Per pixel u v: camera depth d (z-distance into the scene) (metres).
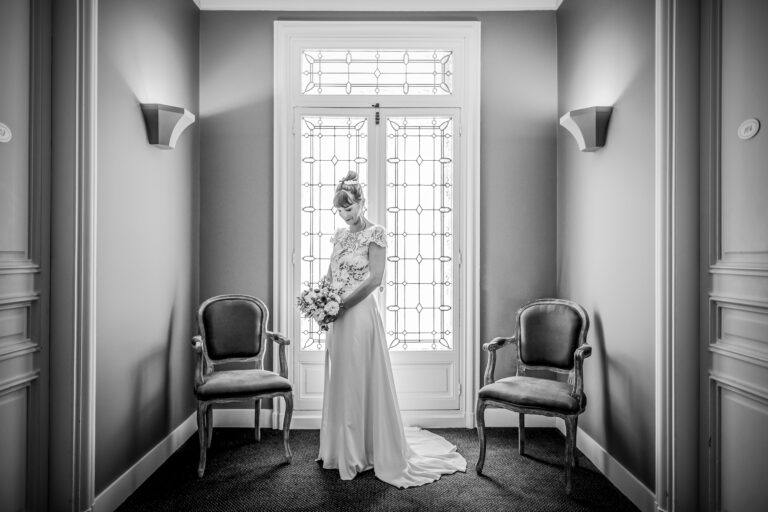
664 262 2.43
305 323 4.02
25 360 2.23
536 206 4.02
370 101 4.00
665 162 2.42
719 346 2.24
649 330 2.63
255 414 3.64
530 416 3.99
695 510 2.38
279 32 3.96
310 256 4.03
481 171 4.02
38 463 2.32
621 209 2.94
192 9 3.85
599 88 3.23
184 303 3.68
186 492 2.85
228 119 3.99
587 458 3.38
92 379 2.43
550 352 3.31
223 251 3.97
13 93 2.15
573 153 3.68
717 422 2.28
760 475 2.02
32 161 2.27
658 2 2.43
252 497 2.79
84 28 2.37
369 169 4.00
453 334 4.01
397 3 3.99
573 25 3.66
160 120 3.06
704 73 2.32
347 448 3.06
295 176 4.01
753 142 2.03
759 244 2.00
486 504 2.72
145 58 3.08
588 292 3.41
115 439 2.72
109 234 2.66
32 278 2.26
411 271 4.03
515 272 4.02
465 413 3.99
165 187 3.35
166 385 3.37
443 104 4.02
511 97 4.02
